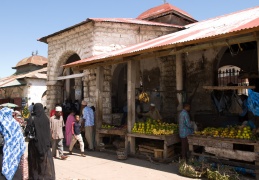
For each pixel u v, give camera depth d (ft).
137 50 23.61
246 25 18.47
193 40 19.69
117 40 38.40
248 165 18.44
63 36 42.96
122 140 30.68
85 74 37.11
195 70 38.29
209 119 31.27
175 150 26.63
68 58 45.21
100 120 30.42
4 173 16.63
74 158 26.63
